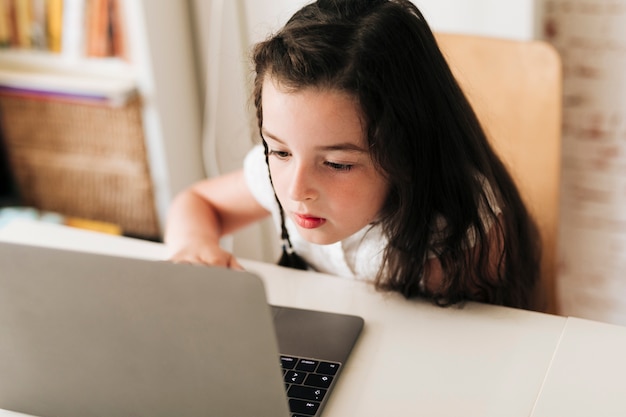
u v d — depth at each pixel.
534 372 0.91
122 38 1.68
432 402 0.87
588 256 1.79
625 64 1.55
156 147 1.78
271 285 1.09
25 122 1.82
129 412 0.83
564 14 1.55
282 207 1.08
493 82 1.30
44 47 1.75
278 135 0.88
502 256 1.08
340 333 0.97
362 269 1.14
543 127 1.29
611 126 1.62
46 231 1.24
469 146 1.01
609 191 1.69
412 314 1.01
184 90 1.82
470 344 0.95
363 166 0.89
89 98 1.70
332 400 0.88
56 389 0.84
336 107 0.85
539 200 1.31
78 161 1.83
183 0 1.75
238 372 0.75
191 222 1.22
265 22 1.68
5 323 0.79
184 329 0.73
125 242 1.21
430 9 1.58
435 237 1.00
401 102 0.89
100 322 0.75
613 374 0.90
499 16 1.52
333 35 0.87
